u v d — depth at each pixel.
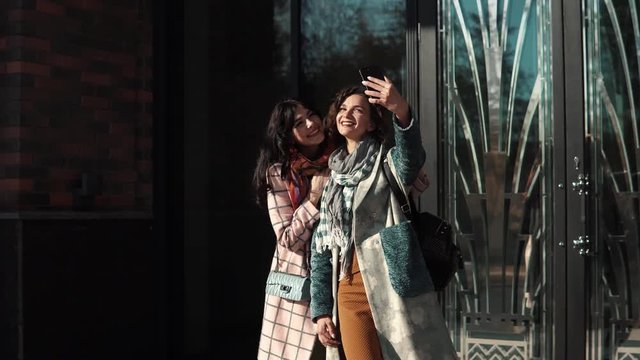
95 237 5.52
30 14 5.23
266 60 6.04
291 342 3.96
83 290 5.44
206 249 6.13
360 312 3.58
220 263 6.12
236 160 6.10
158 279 5.90
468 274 5.25
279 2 6.02
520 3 5.15
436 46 5.33
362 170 3.59
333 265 3.67
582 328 4.94
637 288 4.89
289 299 3.98
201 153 6.11
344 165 3.65
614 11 4.95
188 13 6.09
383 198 3.58
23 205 5.16
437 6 5.35
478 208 5.23
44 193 5.28
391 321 3.53
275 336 4.00
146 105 5.88
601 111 4.96
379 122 3.73
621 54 4.94
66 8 5.43
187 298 6.08
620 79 4.94
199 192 6.11
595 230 4.95
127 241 5.71
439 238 3.62
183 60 6.05
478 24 5.25
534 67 5.11
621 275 4.92
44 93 5.30
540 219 5.09
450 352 3.55
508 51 5.18
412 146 3.47
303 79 5.92
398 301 3.50
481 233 5.23
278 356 3.98
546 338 5.07
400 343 3.50
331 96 5.83
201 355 6.10
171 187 5.98
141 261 5.81
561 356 4.99
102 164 5.62
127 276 5.71
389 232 3.52
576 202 4.96
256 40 6.07
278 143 3.99
